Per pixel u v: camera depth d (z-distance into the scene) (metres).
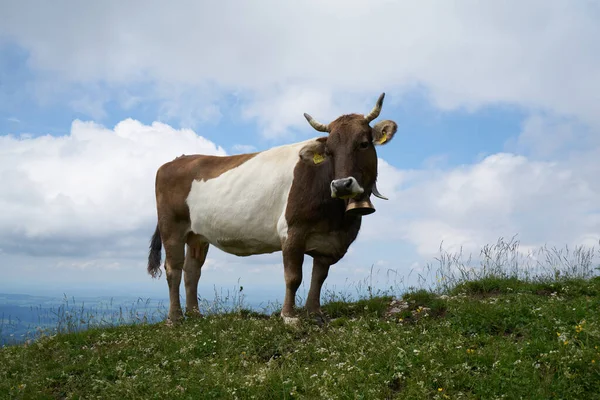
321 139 8.58
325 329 8.35
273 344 7.88
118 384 6.95
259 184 9.42
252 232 9.52
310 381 6.22
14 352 9.11
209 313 10.23
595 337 6.46
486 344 6.92
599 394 5.41
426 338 7.21
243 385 6.33
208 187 10.26
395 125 8.09
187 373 7.10
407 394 5.68
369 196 8.43
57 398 7.29
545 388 5.47
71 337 9.62
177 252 10.84
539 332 6.96
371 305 9.33
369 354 6.80
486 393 5.59
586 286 9.30
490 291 9.67
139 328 10.02
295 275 8.75
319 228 8.69
